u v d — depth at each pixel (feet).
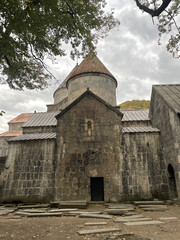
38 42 32.17
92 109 55.93
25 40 30.32
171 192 47.11
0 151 107.55
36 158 52.31
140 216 30.30
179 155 42.93
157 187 47.98
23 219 31.01
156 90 57.16
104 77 77.61
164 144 51.29
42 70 38.40
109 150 51.65
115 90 82.53
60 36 33.22
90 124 54.75
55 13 26.73
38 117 72.74
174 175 45.42
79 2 29.84
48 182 49.44
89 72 76.02
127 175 49.21
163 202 42.63
